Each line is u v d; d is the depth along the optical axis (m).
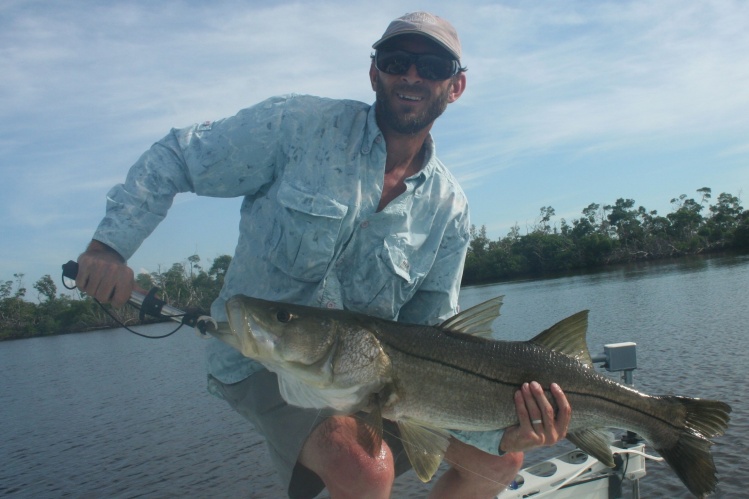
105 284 0.94
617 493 1.49
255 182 1.14
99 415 7.04
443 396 1.02
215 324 0.97
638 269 23.06
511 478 1.21
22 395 9.42
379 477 1.00
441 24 1.14
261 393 1.14
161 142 1.12
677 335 7.57
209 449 4.98
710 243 27.70
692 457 1.13
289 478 1.13
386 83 1.12
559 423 1.05
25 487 4.60
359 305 1.18
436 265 1.26
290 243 1.11
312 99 1.17
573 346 1.11
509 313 12.44
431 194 1.21
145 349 14.59
